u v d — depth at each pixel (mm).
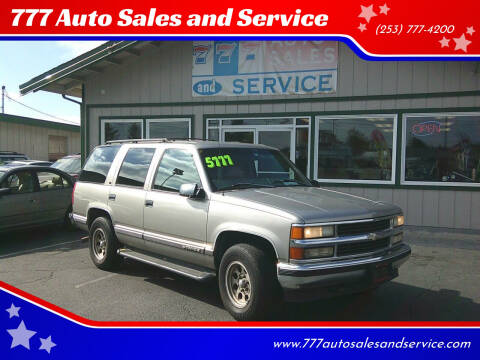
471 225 9648
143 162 6121
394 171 10148
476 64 9398
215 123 11625
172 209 5371
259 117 11195
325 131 10688
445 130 9805
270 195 4891
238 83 11344
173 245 5352
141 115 12352
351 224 4418
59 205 9461
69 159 13758
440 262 7031
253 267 4383
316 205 4551
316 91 10680
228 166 5461
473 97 9547
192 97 11797
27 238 9023
